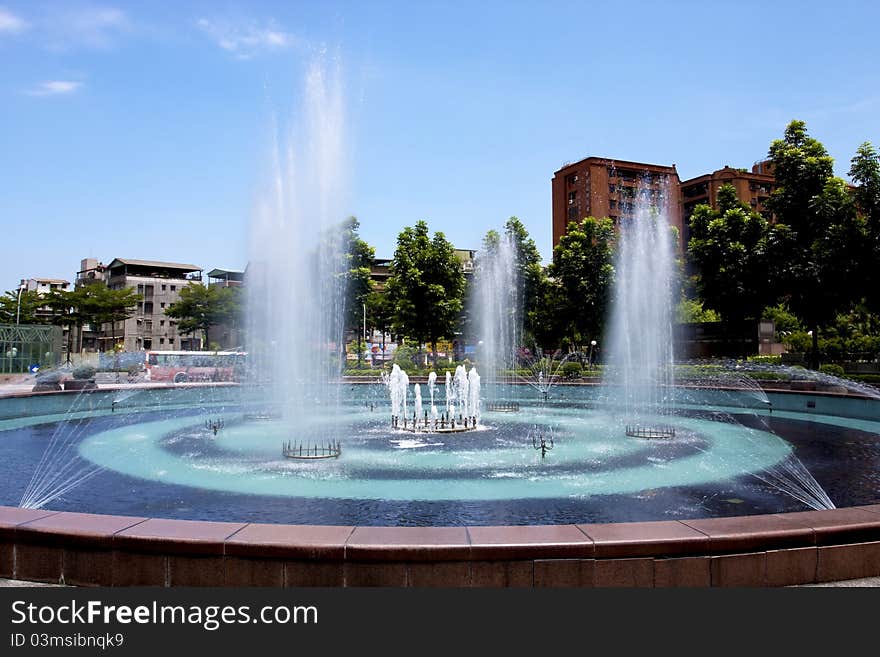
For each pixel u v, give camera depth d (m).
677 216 60.56
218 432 12.77
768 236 22.14
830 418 15.04
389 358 45.28
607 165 57.12
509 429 12.96
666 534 4.18
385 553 4.02
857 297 20.20
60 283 76.12
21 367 30.81
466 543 4.05
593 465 8.87
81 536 4.27
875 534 4.35
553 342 36.41
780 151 22.47
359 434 12.24
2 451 10.41
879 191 18.72
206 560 4.14
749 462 9.10
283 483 7.74
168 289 66.25
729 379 19.59
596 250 31.92
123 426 14.00
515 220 35.03
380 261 65.62
